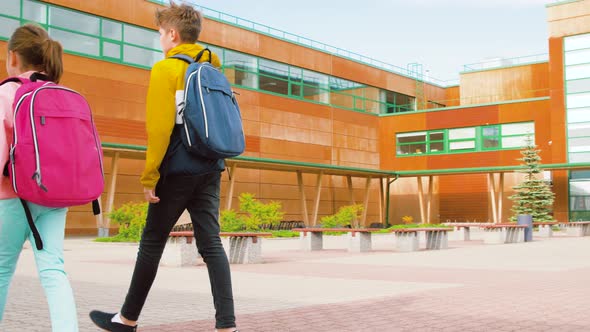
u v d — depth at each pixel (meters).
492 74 52.09
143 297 4.32
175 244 12.80
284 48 40.81
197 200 4.20
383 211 45.91
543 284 8.89
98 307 6.61
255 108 38.44
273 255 16.62
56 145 3.29
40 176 3.23
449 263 13.43
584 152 40.25
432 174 44.16
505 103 43.06
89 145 3.44
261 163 34.44
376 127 47.84
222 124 3.93
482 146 43.78
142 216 23.95
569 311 6.16
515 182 44.25
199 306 6.68
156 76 3.96
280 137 39.94
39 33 3.62
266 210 28.20
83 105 3.49
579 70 40.69
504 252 17.44
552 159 41.22
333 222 33.16
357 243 18.08
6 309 6.33
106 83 30.61
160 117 3.89
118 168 31.61
